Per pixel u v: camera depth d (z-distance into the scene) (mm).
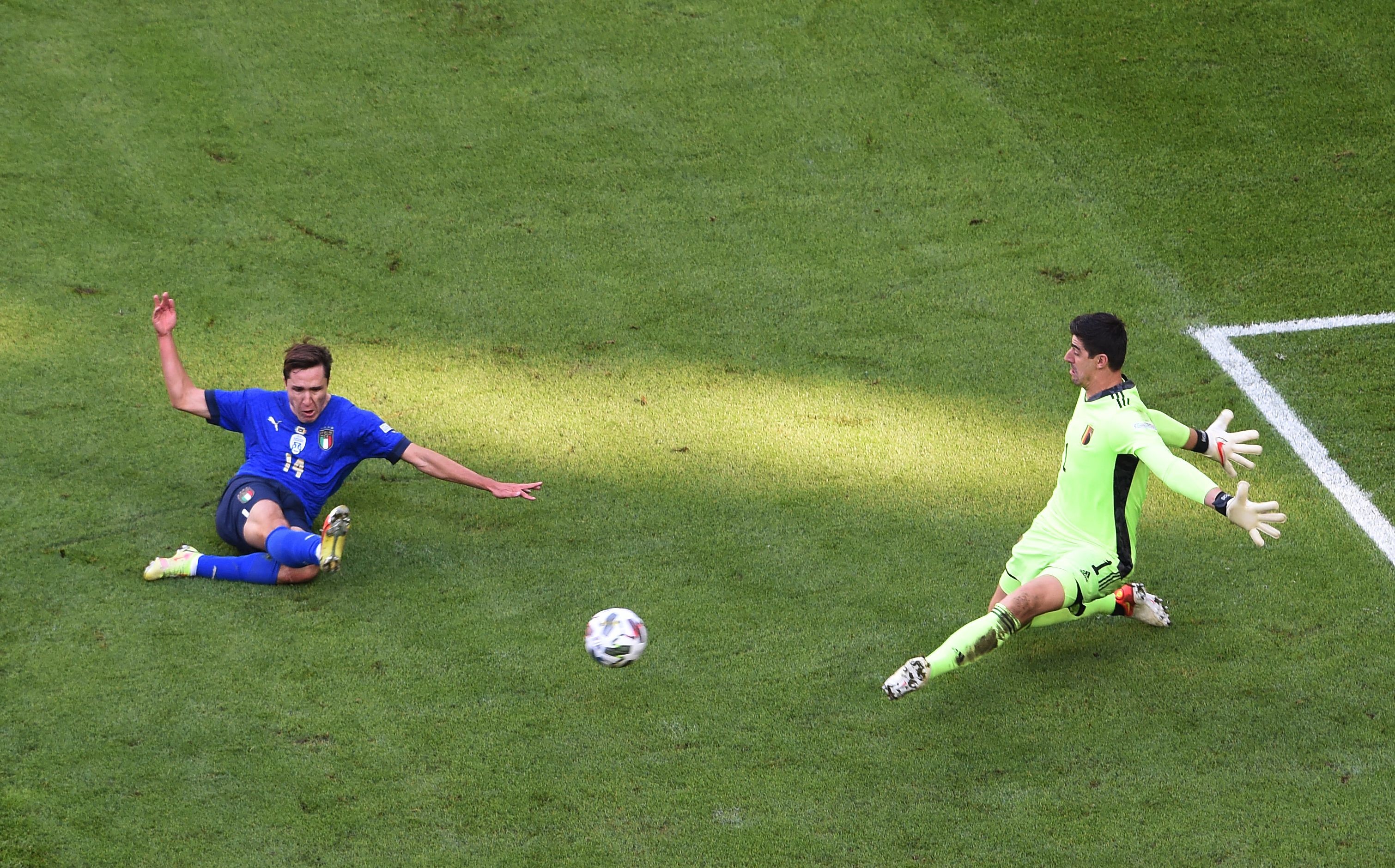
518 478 23125
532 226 29438
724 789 17438
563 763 17766
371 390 24953
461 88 33250
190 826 16656
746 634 20000
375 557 21297
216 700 18500
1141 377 25703
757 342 26578
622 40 34844
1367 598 20797
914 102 32844
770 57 34250
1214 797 17375
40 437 23375
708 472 23375
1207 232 29203
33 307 26438
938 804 17281
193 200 29609
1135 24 35000
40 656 19047
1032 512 22594
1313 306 27266
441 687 18891
